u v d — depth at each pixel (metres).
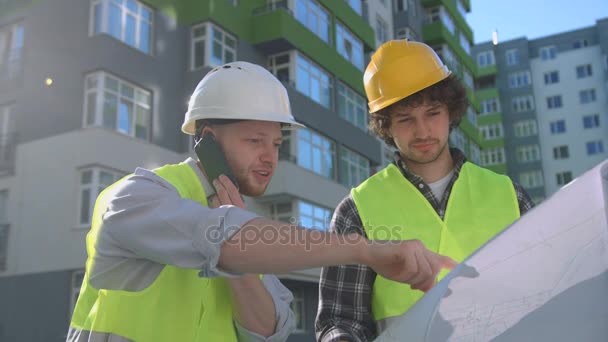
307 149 20.06
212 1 18.50
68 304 15.07
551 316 0.91
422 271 1.19
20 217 16.00
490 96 57.47
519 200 2.23
